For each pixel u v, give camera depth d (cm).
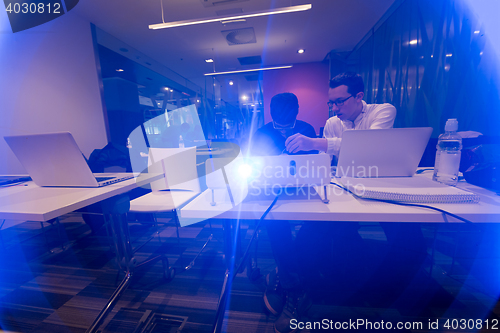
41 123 279
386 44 341
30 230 240
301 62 581
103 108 373
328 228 145
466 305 114
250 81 752
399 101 301
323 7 327
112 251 191
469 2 184
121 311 122
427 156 139
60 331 112
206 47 466
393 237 141
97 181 104
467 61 188
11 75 248
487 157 89
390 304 117
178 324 113
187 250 187
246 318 115
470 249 129
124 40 418
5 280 155
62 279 154
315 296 124
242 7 322
